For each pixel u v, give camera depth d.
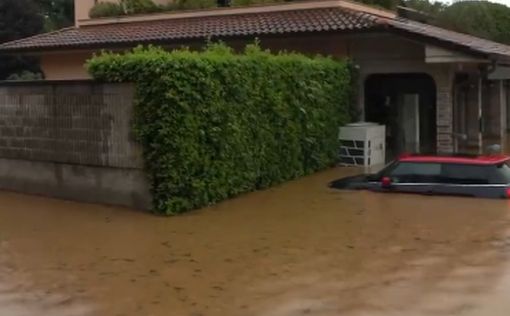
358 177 12.49
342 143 15.40
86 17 27.02
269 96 12.23
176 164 10.05
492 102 21.11
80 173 11.44
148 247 8.22
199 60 10.33
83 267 7.41
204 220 9.67
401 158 11.54
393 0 28.94
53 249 8.26
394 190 11.33
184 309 5.93
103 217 10.09
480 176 10.80
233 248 8.05
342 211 10.00
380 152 15.79
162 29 19.72
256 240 8.41
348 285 6.43
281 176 12.76
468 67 16.23
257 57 11.95
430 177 11.09
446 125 15.78
